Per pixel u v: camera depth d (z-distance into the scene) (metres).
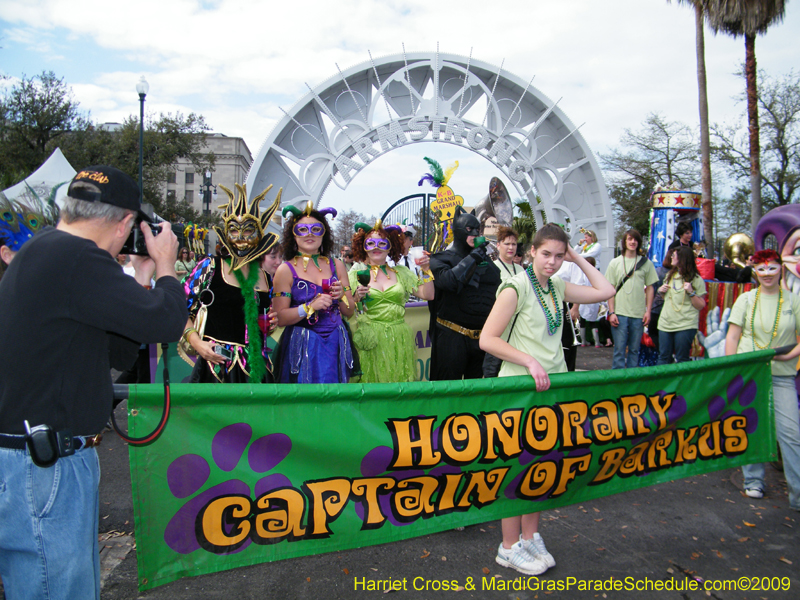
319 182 9.77
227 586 2.72
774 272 3.74
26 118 24.83
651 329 7.11
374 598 2.62
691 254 5.92
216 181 63.69
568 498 2.88
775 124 27.25
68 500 1.66
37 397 1.62
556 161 10.94
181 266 9.32
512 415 2.67
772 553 3.08
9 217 4.41
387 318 4.30
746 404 3.32
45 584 1.64
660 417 3.02
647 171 32.91
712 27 17.33
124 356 2.05
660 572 2.87
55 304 1.62
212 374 3.29
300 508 2.30
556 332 2.84
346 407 2.37
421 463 2.50
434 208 8.57
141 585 2.05
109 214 1.74
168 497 2.09
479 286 3.99
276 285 3.65
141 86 18.02
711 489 3.99
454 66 10.12
